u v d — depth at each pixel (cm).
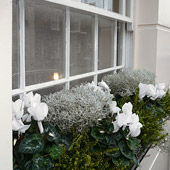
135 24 198
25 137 83
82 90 114
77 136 93
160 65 215
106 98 113
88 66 152
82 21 142
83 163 87
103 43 168
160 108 159
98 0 152
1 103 59
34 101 92
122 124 107
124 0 186
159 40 206
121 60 196
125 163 105
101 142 105
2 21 58
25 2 101
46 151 87
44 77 115
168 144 143
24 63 102
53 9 118
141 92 151
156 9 194
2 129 60
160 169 221
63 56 127
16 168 81
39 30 110
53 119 98
